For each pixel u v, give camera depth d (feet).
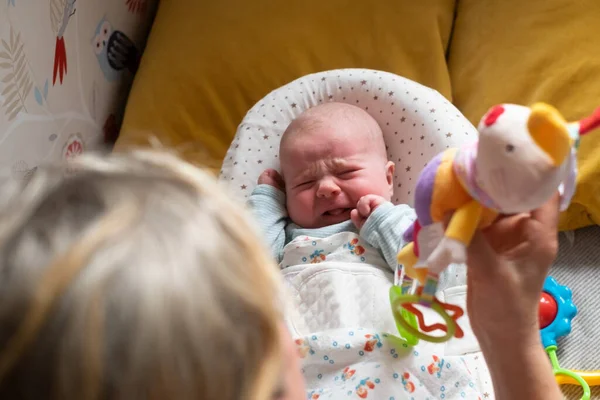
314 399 2.71
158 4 5.43
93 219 1.18
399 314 2.10
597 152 3.64
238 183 3.91
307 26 4.51
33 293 1.09
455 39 4.58
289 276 3.29
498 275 1.76
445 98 3.92
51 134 3.96
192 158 4.36
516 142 1.53
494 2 4.42
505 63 4.16
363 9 4.49
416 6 4.46
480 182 1.62
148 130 4.44
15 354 1.08
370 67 4.41
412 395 2.69
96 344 1.06
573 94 3.87
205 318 1.12
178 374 1.10
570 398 3.36
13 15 3.45
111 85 4.86
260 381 1.18
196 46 4.60
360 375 2.72
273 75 4.47
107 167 1.36
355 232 3.44
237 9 4.66
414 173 3.69
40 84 3.78
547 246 1.81
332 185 3.46
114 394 1.07
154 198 1.25
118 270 1.11
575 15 4.05
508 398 1.91
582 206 3.74
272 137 3.99
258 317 1.20
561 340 3.60
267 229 3.59
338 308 3.06
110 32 4.74
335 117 3.63
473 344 2.93
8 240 1.18
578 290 3.74
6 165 3.40
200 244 1.19
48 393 1.08
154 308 1.09
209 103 4.49
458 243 1.63
